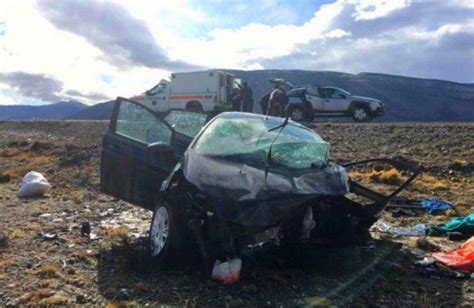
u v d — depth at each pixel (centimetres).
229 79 3106
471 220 759
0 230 751
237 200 501
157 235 584
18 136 2441
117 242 690
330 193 539
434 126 1838
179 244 549
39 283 515
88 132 2367
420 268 586
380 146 1644
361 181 1251
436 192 1135
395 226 825
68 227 790
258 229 496
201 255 546
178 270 555
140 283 515
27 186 1157
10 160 1897
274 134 588
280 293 495
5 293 487
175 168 603
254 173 525
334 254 554
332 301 480
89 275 544
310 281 530
